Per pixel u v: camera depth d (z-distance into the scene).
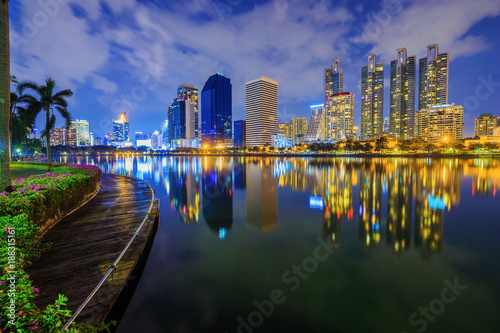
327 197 24.80
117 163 87.31
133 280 8.18
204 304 7.58
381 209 19.59
